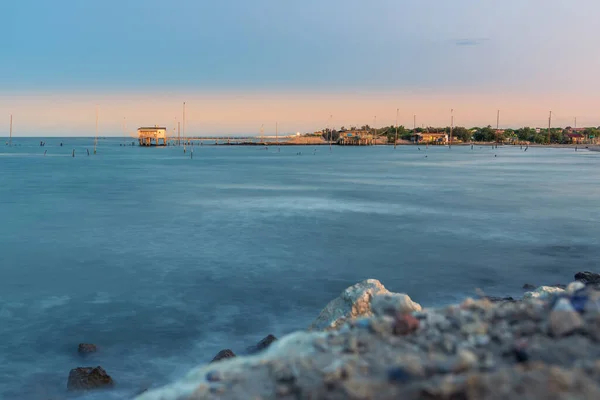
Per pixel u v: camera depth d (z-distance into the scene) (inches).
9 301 700.7
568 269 875.4
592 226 1312.7
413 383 144.6
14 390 449.7
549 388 129.9
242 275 836.0
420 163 5068.9
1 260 943.7
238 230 1269.7
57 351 538.0
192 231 1256.2
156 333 586.6
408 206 1737.2
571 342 161.0
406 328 190.5
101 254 994.7
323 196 2063.2
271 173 3550.7
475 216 1499.8
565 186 2529.5
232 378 173.6
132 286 773.3
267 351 204.4
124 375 482.9
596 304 189.9
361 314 404.8
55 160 5255.9
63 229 1285.7
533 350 157.8
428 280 807.7
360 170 3917.3
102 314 649.6
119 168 4037.9
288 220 1430.9
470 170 3927.2
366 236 1182.9
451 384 135.9
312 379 158.9
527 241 1119.6
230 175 3331.7
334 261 934.4
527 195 2098.9
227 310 665.6
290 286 773.9
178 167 4222.4
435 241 1122.7
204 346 552.1
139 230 1270.9
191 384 183.2
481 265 901.8
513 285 780.0
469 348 169.0
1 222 1397.6
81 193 2178.9
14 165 4350.4
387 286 772.0
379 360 166.9
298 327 608.7
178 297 720.3
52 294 734.5
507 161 5531.5
